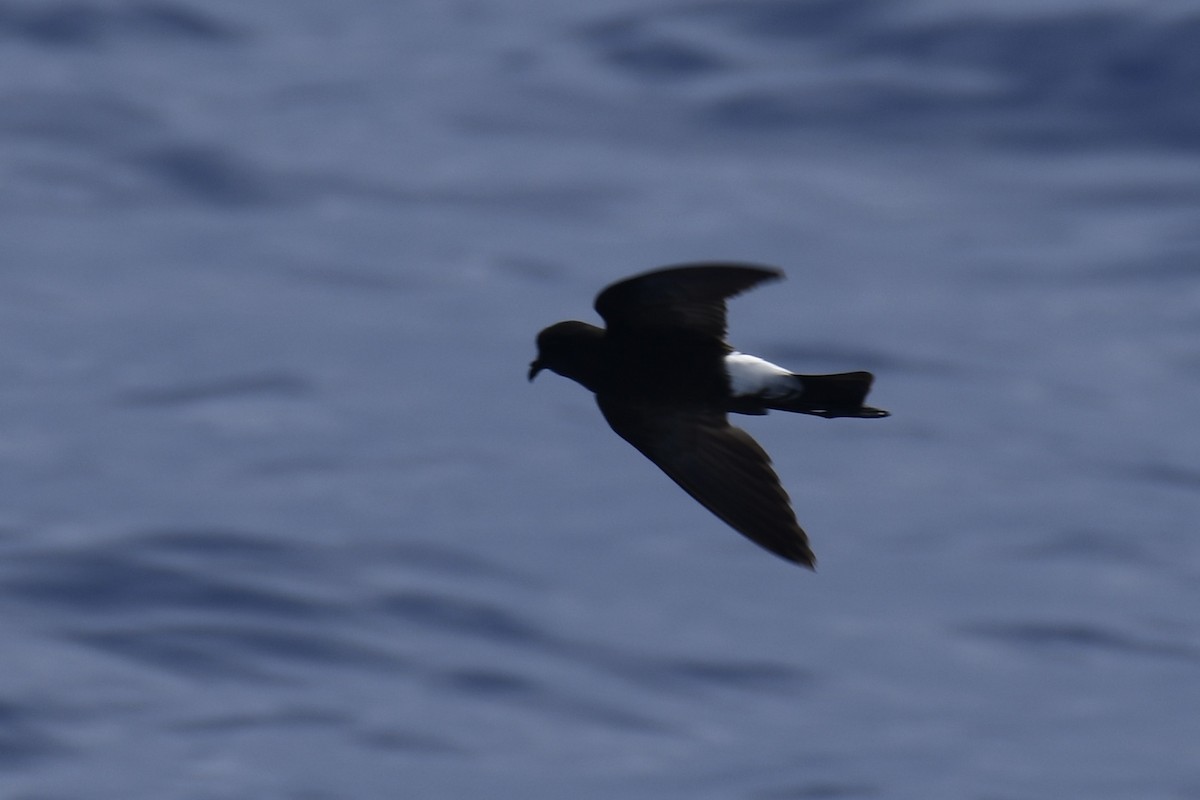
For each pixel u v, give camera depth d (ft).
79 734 42.73
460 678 46.29
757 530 21.52
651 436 21.95
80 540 52.80
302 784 41.27
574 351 21.88
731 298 20.63
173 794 40.57
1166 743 45.47
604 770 42.86
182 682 45.11
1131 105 95.81
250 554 52.21
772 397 21.67
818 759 43.91
